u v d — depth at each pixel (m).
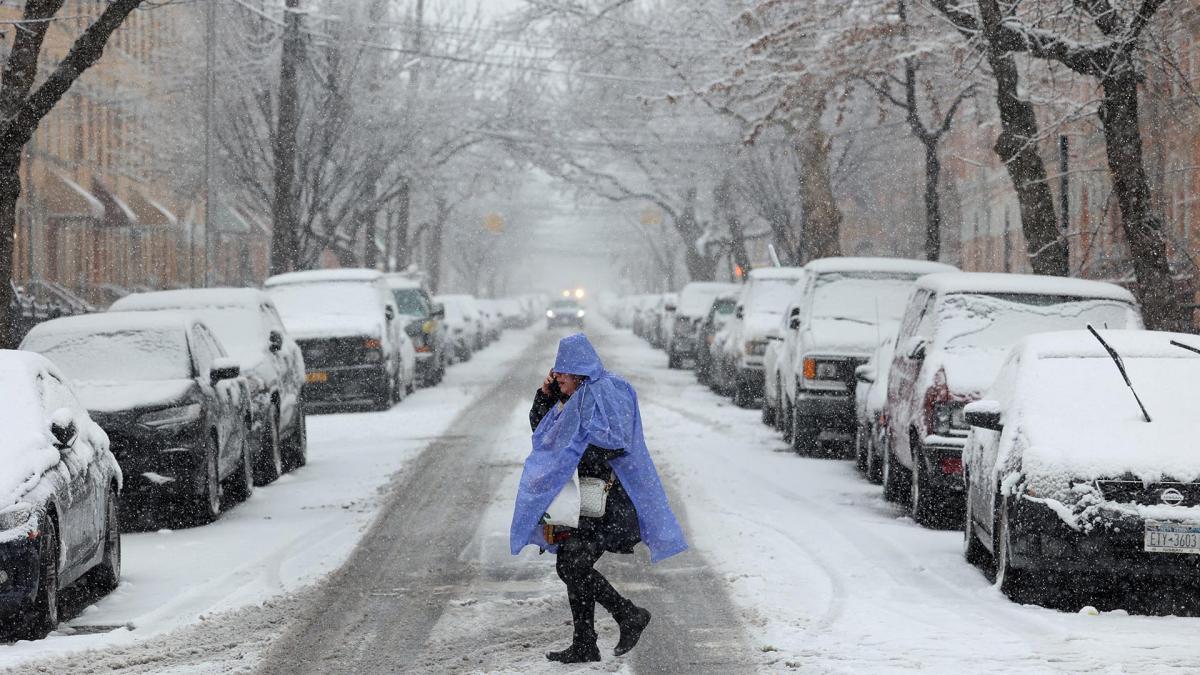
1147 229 52.56
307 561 33.03
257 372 48.38
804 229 102.12
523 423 69.81
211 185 97.56
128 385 39.47
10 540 24.75
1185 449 26.83
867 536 36.00
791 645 23.73
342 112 116.44
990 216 137.62
